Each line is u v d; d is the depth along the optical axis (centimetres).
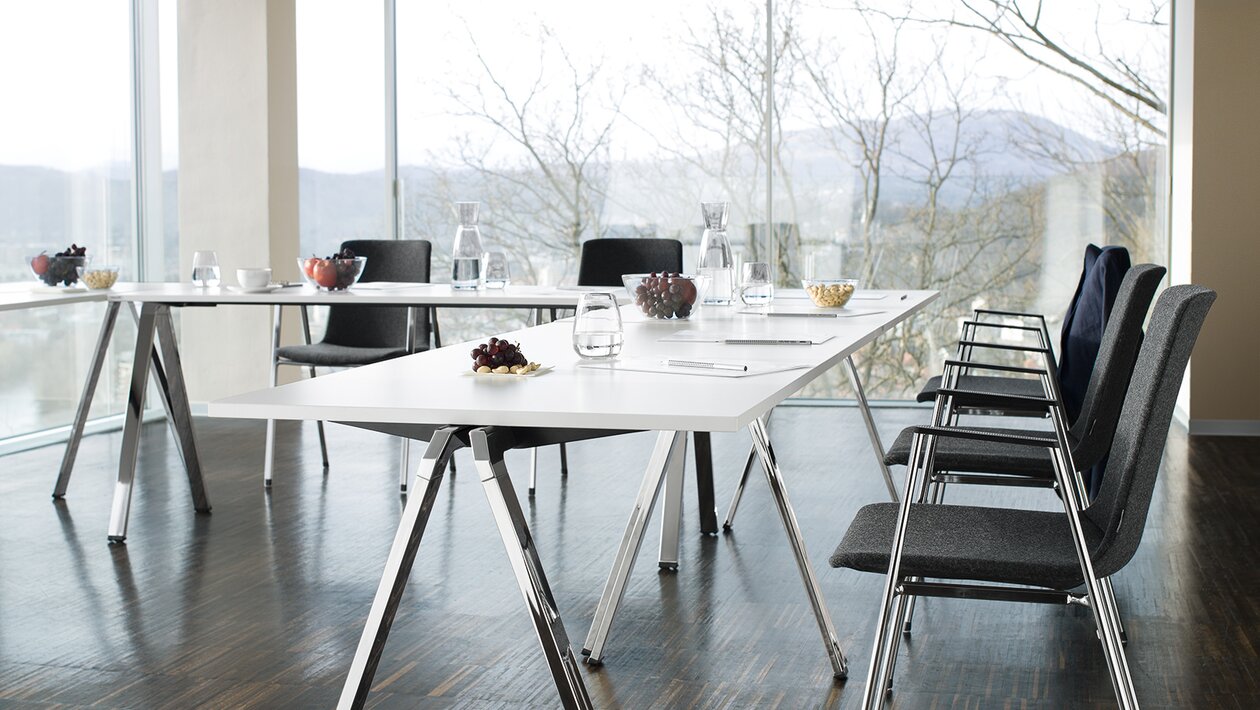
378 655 190
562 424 171
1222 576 337
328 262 415
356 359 458
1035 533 216
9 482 468
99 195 590
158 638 291
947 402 266
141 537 384
